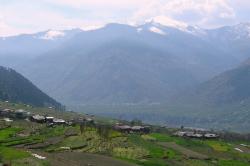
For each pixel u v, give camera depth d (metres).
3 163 176.62
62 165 192.00
